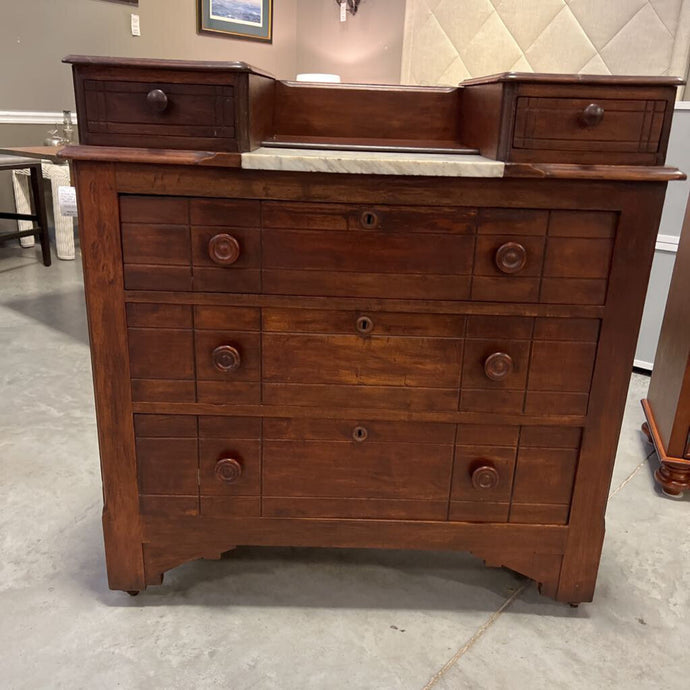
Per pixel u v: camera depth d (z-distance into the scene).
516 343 1.27
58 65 4.35
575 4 2.81
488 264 1.21
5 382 2.56
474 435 1.33
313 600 1.48
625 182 1.16
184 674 1.25
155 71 1.10
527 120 1.13
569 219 1.19
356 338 1.26
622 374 1.28
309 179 1.16
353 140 1.43
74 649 1.30
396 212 1.18
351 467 1.36
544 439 1.33
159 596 1.47
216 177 1.16
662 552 1.68
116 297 1.23
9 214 4.08
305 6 5.39
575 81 1.10
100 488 1.87
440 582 1.56
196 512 1.38
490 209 1.18
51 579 1.50
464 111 1.43
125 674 1.25
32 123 4.33
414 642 1.36
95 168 1.15
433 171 1.12
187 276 1.22
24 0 4.07
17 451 2.05
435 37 3.24
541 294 1.23
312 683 1.24
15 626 1.36
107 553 1.40
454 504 1.38
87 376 2.64
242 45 5.21
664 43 2.65
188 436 1.33
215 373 1.28
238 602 1.46
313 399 1.30
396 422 1.32
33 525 1.70
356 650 1.33
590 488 1.36
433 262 1.21
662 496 1.95
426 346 1.27
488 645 1.36
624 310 1.24
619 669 1.30
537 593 1.53
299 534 1.40
